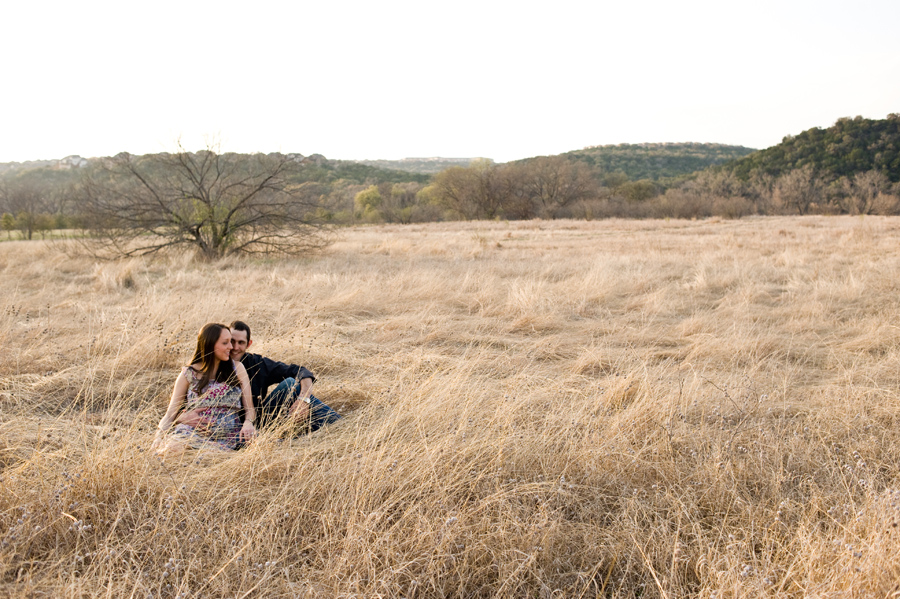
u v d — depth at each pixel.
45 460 3.33
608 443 3.68
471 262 14.44
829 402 4.48
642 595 2.49
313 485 3.16
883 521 2.59
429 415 4.06
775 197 59.12
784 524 2.84
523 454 3.59
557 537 2.83
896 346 6.13
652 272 11.92
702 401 4.52
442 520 2.83
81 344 6.34
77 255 15.38
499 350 6.59
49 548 2.72
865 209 51.81
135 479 3.12
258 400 4.38
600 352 6.12
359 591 2.43
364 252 18.62
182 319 7.26
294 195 16.25
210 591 2.45
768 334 6.64
